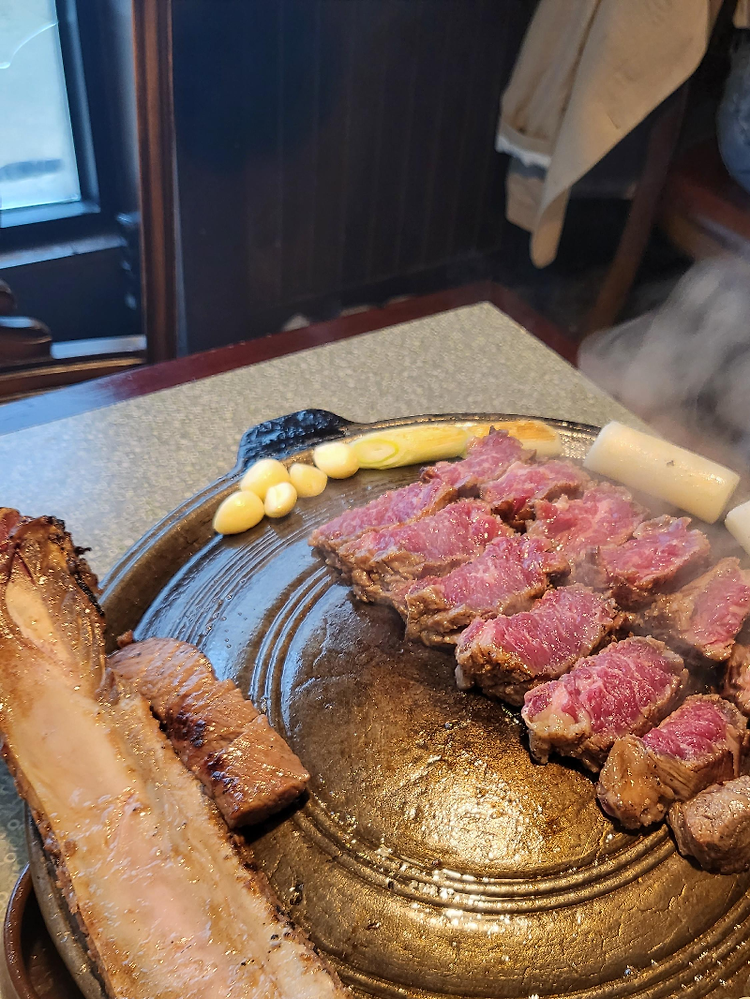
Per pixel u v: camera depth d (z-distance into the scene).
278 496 0.31
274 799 0.22
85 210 0.51
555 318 0.66
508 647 0.25
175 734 0.23
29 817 0.21
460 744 0.24
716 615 0.26
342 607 0.28
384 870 0.22
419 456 0.34
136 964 0.17
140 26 0.41
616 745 0.23
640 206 0.53
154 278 0.49
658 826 0.23
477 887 0.21
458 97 0.58
